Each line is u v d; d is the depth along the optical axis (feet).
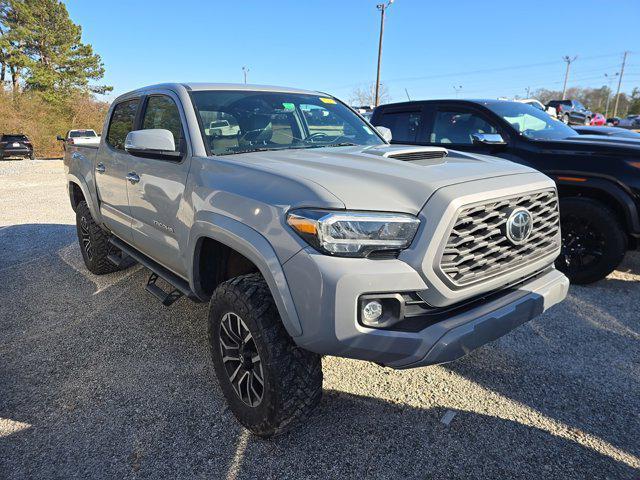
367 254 6.52
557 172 14.71
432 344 6.61
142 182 10.93
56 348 11.43
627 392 9.29
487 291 7.65
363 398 9.20
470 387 9.53
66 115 126.21
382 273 6.42
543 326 12.13
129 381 9.95
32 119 113.60
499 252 7.68
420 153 9.05
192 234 8.75
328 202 6.56
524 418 8.56
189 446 8.00
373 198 6.78
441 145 18.43
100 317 13.11
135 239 12.24
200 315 13.07
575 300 13.78
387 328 6.67
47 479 7.35
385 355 6.67
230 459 7.69
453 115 18.39
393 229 6.56
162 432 8.36
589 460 7.53
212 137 9.67
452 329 6.78
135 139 9.22
